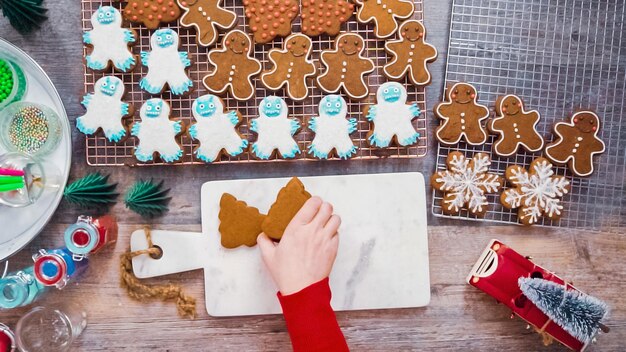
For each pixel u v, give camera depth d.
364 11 0.80
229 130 0.80
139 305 0.83
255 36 0.80
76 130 0.83
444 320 0.83
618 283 0.83
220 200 0.81
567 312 0.75
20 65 0.81
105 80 0.80
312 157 0.81
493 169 0.83
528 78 0.83
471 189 0.80
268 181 0.82
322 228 0.76
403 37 0.80
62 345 0.81
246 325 0.83
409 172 0.82
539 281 0.76
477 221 0.83
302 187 0.79
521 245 0.83
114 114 0.80
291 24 0.81
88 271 0.83
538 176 0.81
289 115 0.82
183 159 0.82
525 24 0.83
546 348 0.83
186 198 0.83
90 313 0.83
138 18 0.80
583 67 0.83
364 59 0.80
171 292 0.82
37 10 0.80
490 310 0.83
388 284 0.83
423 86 0.81
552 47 0.83
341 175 0.82
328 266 0.75
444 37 0.83
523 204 0.81
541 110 0.83
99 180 0.80
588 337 0.76
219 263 0.82
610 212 0.83
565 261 0.83
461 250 0.83
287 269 0.74
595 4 0.83
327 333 0.72
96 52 0.80
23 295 0.79
